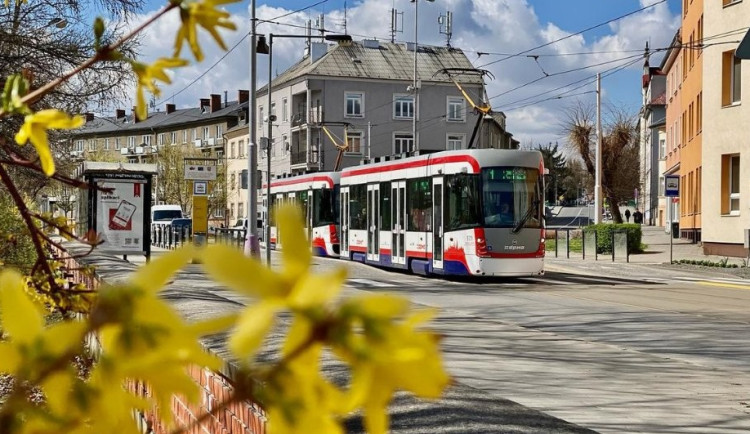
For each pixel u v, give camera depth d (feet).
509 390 28.17
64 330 2.45
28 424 2.42
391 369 2.14
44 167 3.43
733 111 101.81
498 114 281.95
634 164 209.15
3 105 3.59
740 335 41.81
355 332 2.17
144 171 62.13
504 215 72.54
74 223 7.91
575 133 197.67
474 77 236.63
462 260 73.31
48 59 47.09
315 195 111.45
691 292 65.77
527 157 73.82
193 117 320.50
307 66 238.07
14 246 8.25
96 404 2.43
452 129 235.40
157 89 3.39
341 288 2.22
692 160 134.92
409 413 12.07
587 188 213.87
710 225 106.11
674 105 168.25
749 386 29.53
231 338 2.20
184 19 3.15
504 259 72.08
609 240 116.78
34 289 5.61
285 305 2.16
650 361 34.32
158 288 2.42
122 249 61.93
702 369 32.68
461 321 46.70
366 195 93.56
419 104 232.73
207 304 16.63
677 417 24.85
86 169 61.00
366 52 236.22
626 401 26.78
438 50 242.99
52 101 44.39
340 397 2.26
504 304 55.83
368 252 92.43
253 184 91.81
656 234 173.78
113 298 2.38
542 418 12.79
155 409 2.56
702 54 107.55
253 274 2.18
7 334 2.48
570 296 61.72
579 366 32.86
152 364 2.36
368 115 229.45
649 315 50.01
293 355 2.20
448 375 2.17
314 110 228.43
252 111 92.68
